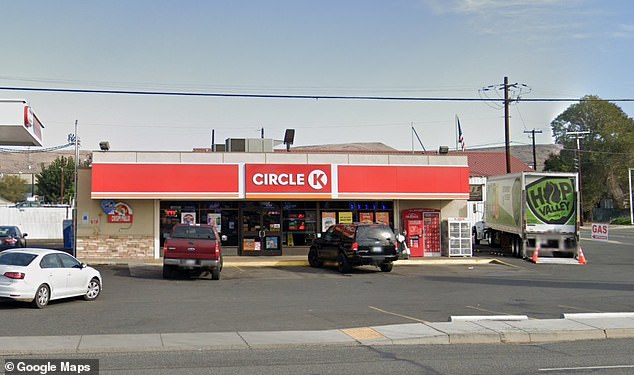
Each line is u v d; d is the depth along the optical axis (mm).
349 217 31109
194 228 22750
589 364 9945
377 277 23781
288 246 30469
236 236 30031
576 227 30625
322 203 30922
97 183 27609
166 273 22500
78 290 16641
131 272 24266
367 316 14766
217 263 22156
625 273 25891
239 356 10477
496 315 15008
